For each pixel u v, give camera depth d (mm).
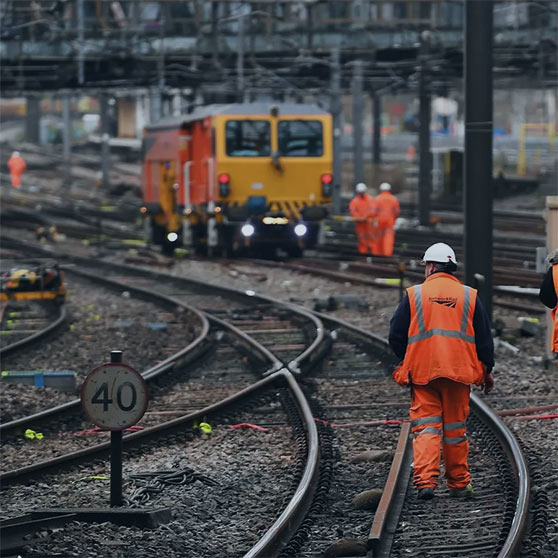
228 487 35812
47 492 35062
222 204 111312
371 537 28531
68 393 52969
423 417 33219
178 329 72750
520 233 141000
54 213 188625
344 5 152250
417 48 136875
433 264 33562
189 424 44281
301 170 112375
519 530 28562
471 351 32812
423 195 149625
